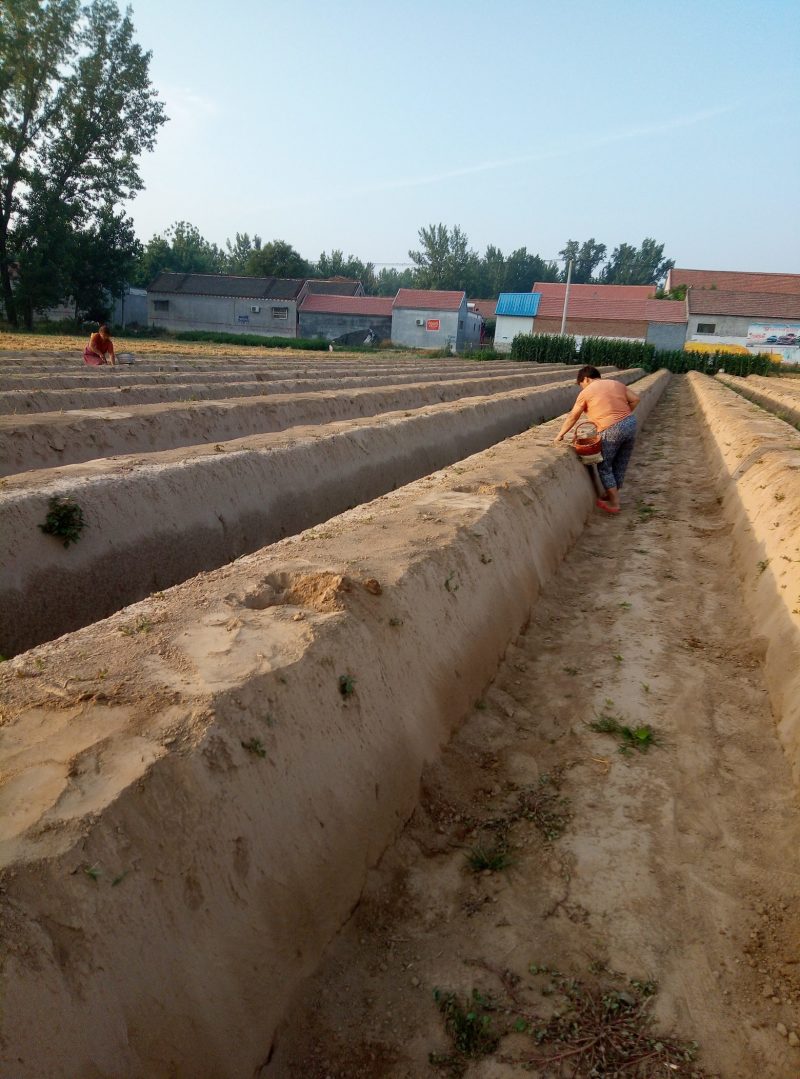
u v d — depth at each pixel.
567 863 3.10
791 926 2.79
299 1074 2.24
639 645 5.13
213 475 6.61
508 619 5.00
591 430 8.71
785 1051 2.32
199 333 46.47
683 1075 2.25
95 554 5.29
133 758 2.24
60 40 38.00
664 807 3.45
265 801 2.47
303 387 15.44
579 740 3.98
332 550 4.38
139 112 41.88
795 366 47.25
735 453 10.12
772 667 4.62
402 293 52.97
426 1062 2.29
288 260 61.75
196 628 3.14
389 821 3.09
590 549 7.41
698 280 60.78
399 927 2.77
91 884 1.91
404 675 3.54
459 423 12.09
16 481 5.51
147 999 1.92
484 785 3.60
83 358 17.81
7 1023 1.62
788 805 3.48
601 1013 2.44
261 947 2.29
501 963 2.63
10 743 2.30
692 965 2.63
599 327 50.22
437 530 4.88
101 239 43.00
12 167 38.66
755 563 6.18
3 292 41.19
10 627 4.67
